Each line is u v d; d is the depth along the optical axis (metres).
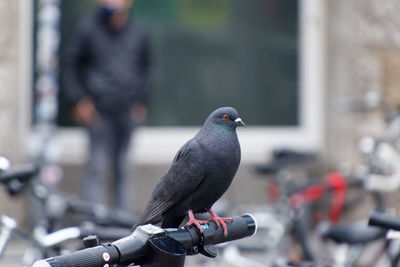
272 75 13.05
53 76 11.12
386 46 11.66
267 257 9.47
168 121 13.00
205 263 8.48
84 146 12.61
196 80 13.04
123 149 11.75
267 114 13.08
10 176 6.63
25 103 11.98
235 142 5.33
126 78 11.57
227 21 13.02
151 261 4.15
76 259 3.92
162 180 5.30
